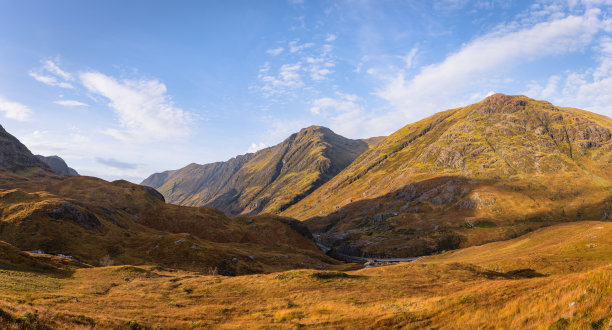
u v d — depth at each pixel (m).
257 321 32.94
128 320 27.77
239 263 102.94
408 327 26.06
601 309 15.41
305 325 30.25
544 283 31.55
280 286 50.84
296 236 194.88
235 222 193.00
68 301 33.78
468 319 23.67
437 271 63.97
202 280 56.62
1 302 22.69
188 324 30.56
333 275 57.69
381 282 53.75
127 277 57.41
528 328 17.36
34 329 19.20
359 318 30.95
